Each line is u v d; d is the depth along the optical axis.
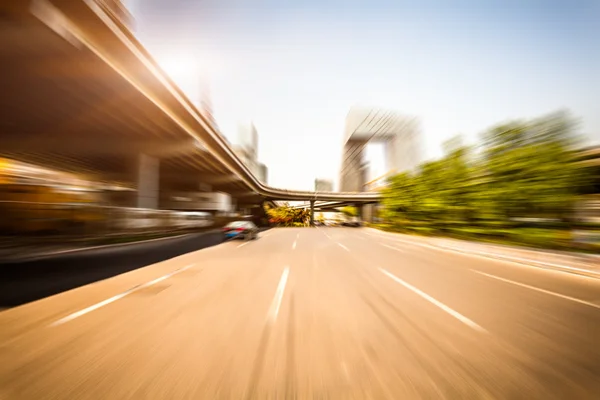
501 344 3.36
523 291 5.97
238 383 2.46
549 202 11.95
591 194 11.16
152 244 14.20
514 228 13.70
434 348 3.21
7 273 7.06
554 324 4.05
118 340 3.29
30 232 12.13
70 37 8.64
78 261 8.84
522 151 13.47
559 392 2.40
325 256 11.09
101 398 2.23
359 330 3.69
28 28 8.00
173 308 4.51
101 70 10.84
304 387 2.41
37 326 3.72
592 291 6.07
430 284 6.49
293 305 4.73
